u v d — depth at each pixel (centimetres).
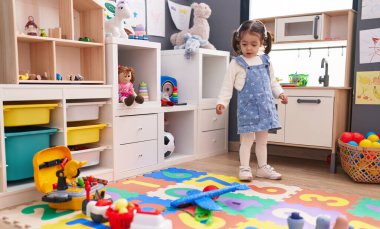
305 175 234
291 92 260
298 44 282
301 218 124
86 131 212
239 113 221
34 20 212
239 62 222
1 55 186
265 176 227
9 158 178
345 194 190
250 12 322
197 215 152
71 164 168
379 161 208
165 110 256
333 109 243
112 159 220
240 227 142
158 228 122
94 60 224
